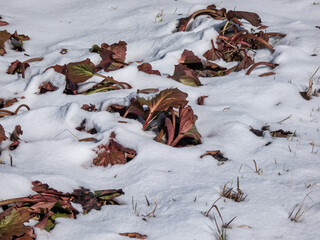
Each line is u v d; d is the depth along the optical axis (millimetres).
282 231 2092
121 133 3113
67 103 3867
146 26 6238
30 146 3086
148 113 3295
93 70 4086
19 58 5391
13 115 3645
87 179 2734
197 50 5164
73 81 4004
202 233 2045
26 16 6785
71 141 3100
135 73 4406
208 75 4785
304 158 2924
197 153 2973
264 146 3115
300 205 2312
